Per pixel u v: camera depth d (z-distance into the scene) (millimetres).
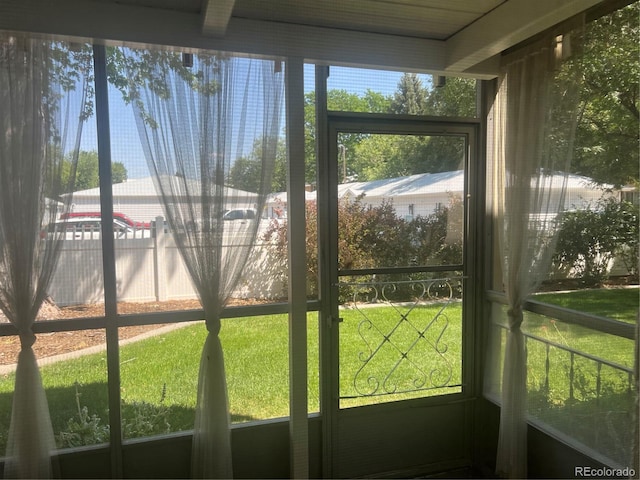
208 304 2156
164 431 2295
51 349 2127
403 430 2684
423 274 2686
